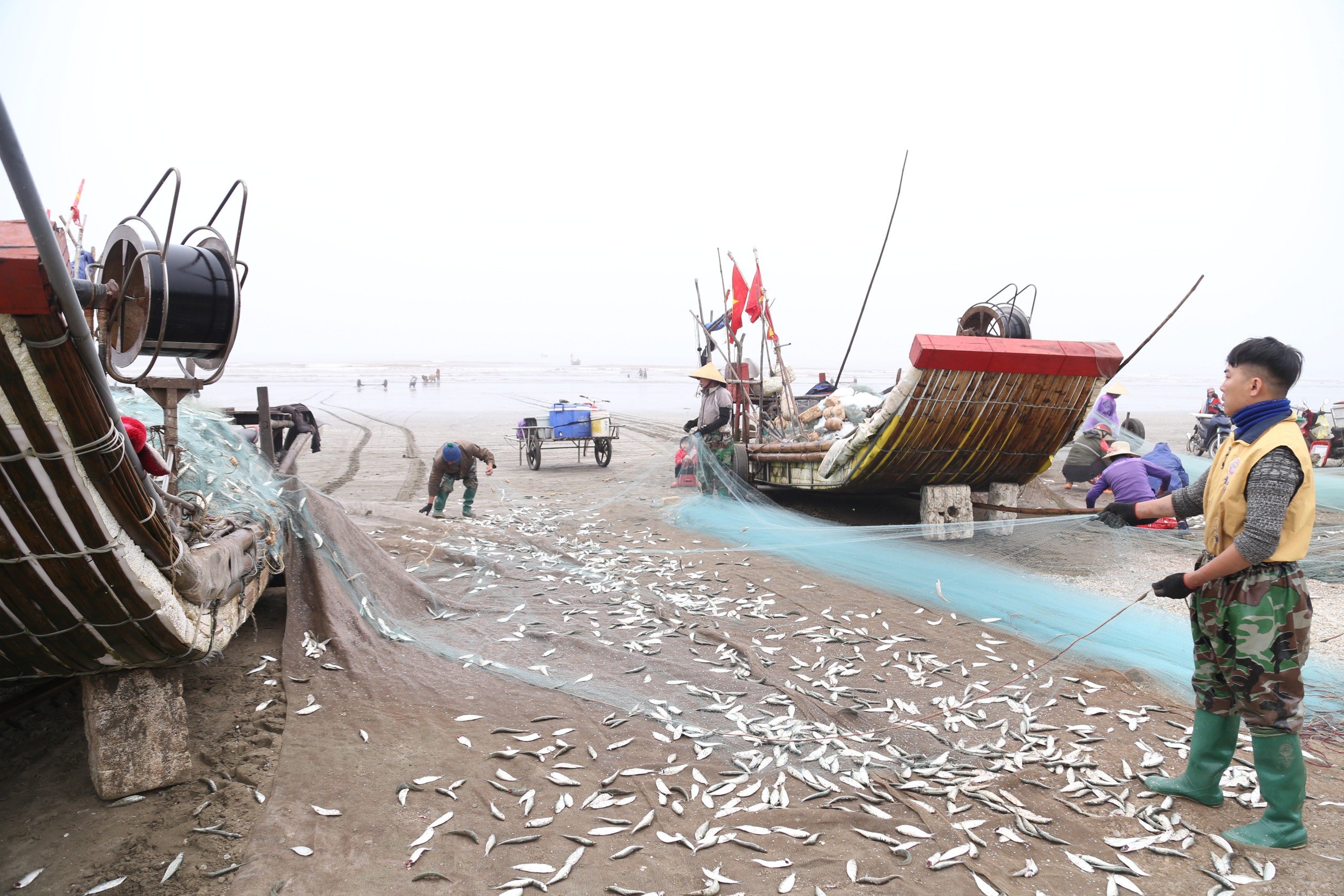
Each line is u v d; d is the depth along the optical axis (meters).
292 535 5.54
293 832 3.07
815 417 11.91
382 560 6.07
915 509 11.16
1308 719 4.29
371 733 3.93
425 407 38.84
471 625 5.65
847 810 3.30
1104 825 3.24
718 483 11.32
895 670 4.95
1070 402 8.46
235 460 5.46
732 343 12.55
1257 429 2.98
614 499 11.88
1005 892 2.79
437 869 2.88
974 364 7.82
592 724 4.09
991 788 3.50
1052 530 8.76
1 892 2.74
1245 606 3.00
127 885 2.77
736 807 3.31
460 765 3.64
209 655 3.50
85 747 3.79
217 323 3.37
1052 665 4.98
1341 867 2.94
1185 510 3.38
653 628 5.70
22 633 2.89
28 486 2.49
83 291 3.15
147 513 2.79
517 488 13.20
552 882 2.82
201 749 3.75
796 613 6.14
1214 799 3.35
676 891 2.79
